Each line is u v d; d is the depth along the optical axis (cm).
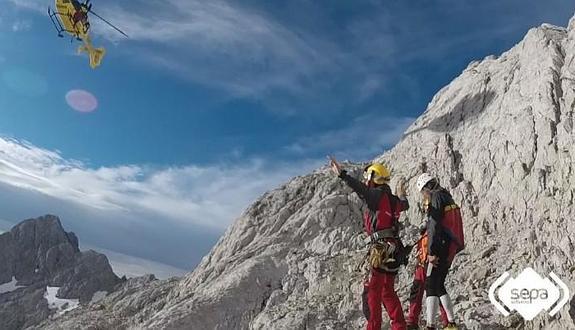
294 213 1700
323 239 1505
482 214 1291
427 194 769
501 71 1650
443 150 1529
